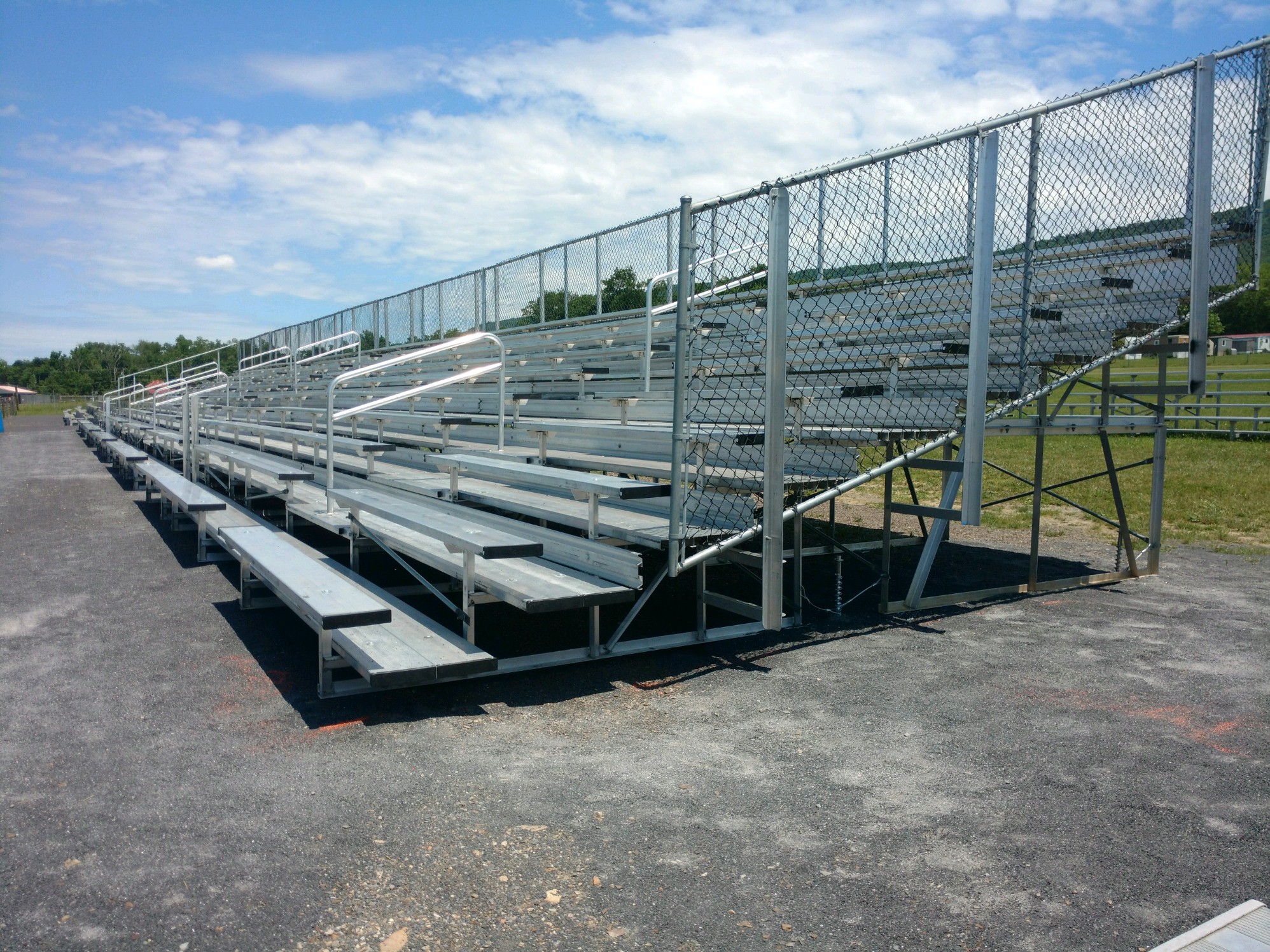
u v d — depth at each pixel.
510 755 3.68
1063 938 2.39
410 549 5.54
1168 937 2.39
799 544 5.83
